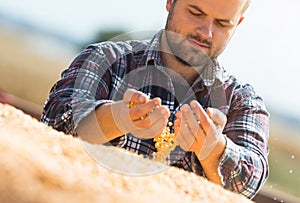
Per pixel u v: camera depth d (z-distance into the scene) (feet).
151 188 7.36
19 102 19.89
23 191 6.09
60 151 7.46
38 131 8.04
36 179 6.32
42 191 6.20
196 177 8.65
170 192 7.52
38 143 7.49
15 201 5.98
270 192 14.80
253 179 9.61
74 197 6.30
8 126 7.84
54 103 9.06
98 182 6.84
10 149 6.66
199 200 7.71
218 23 9.26
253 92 10.75
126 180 7.24
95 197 6.46
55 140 7.84
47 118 9.07
